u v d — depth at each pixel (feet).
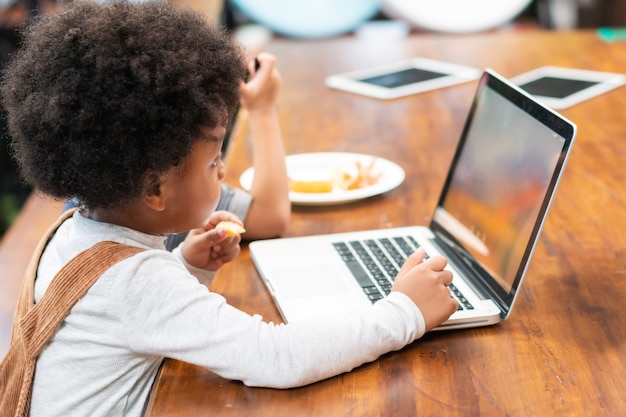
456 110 6.15
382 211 4.52
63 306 2.99
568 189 4.69
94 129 2.81
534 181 3.35
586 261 3.84
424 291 3.17
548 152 3.30
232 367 2.88
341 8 11.22
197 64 2.95
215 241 3.73
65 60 2.85
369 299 3.45
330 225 4.37
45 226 6.80
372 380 2.98
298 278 3.67
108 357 2.96
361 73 7.10
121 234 3.10
